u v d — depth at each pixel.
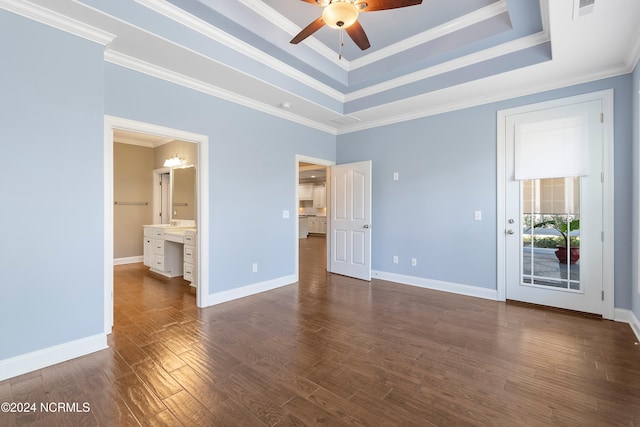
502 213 3.60
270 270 4.16
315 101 3.91
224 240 3.58
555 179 3.29
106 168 2.60
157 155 6.30
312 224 12.19
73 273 2.24
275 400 1.75
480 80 3.20
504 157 3.57
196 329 2.78
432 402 1.73
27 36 2.02
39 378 1.96
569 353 2.31
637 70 2.63
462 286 3.91
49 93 2.12
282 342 2.52
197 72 2.99
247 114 3.79
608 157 2.97
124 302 3.56
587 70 2.96
